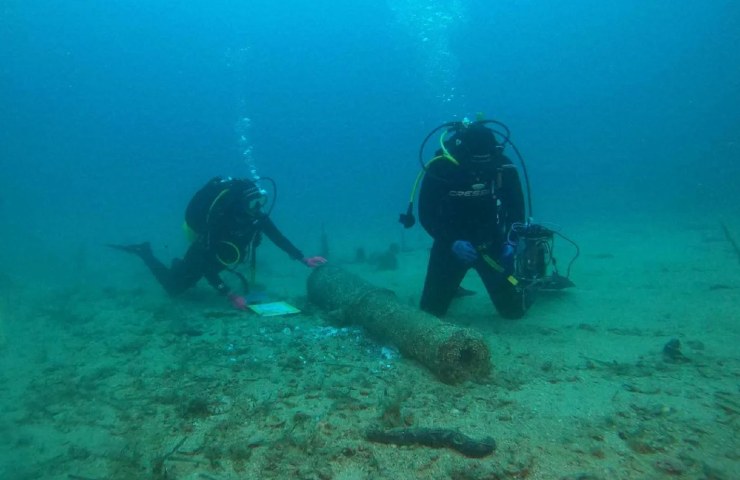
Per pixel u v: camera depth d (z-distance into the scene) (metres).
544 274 4.92
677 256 8.90
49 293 7.89
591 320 5.47
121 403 3.60
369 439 2.96
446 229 5.23
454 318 5.86
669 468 2.58
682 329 4.95
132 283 8.99
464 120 5.17
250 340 5.05
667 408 3.23
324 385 3.82
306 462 2.75
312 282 6.39
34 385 4.02
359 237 17.75
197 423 3.26
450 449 2.83
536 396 3.55
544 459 2.72
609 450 2.79
